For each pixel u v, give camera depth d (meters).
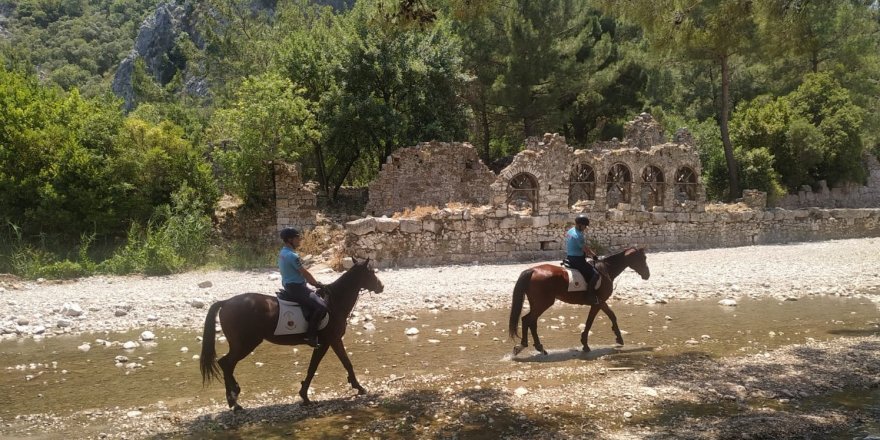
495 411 8.71
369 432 8.03
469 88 36.72
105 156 24.77
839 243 29.47
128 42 122.88
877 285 19.31
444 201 29.70
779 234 30.59
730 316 15.27
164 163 25.19
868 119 41.69
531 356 11.86
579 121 43.62
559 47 34.25
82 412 9.05
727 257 25.14
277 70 31.33
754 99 41.75
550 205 25.47
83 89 97.56
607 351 12.10
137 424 8.52
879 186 44.12
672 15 14.43
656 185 28.45
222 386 10.30
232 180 26.86
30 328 14.47
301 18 42.19
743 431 7.89
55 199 23.05
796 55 14.48
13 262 21.30
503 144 46.12
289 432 8.09
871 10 41.66
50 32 124.12
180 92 67.62
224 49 42.59
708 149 38.91
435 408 8.88
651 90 46.12
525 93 34.56
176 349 12.76
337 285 9.76
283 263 9.34
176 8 99.00
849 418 8.38
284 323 8.99
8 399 9.64
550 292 11.91
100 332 14.36
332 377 10.69
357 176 40.78
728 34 14.57
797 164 38.91
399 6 12.13
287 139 25.66
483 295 18.06
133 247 22.75
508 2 34.16
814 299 17.48
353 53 31.17
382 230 23.05
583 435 7.81
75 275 21.28
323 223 26.66
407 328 14.32
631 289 18.88
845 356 11.40
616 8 14.46
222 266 22.86
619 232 26.86
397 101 32.97
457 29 36.62
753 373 10.42
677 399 9.18
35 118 24.81
